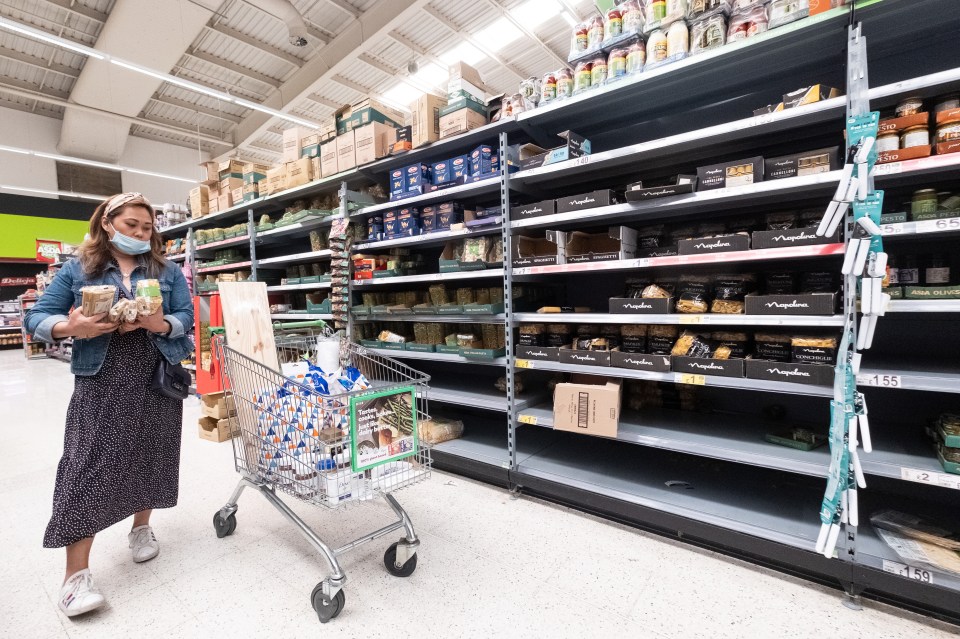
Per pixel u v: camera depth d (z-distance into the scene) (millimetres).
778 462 1786
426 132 2801
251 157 13773
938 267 1729
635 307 2129
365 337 3516
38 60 9047
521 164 2482
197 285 5152
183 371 1937
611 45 2100
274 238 4449
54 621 1588
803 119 1732
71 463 1649
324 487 1588
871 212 1437
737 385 1854
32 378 7125
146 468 1852
